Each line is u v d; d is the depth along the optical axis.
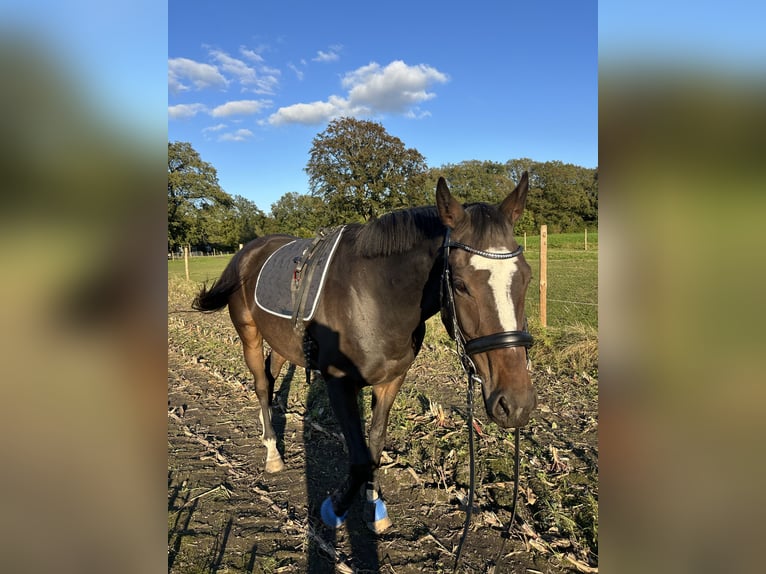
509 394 1.79
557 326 7.46
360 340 2.46
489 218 1.98
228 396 5.08
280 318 2.94
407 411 4.45
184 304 11.93
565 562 2.48
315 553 2.60
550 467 3.37
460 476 3.29
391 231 2.39
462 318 1.95
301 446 3.85
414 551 2.61
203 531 2.78
